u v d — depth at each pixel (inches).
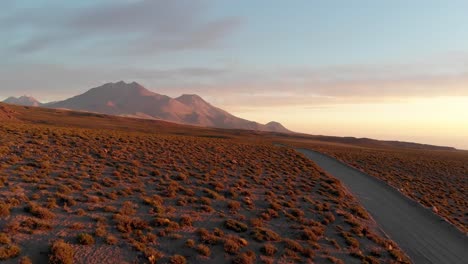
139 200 1023.6
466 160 3659.0
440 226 1182.3
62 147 1651.1
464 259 911.7
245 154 2319.1
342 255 835.4
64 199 904.9
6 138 1640.0
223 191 1268.5
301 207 1198.9
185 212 980.6
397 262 835.4
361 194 1565.0
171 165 1611.7
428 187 1993.1
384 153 3791.8
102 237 719.7
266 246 786.2
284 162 2193.7
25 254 599.8
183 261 672.4
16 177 1056.2
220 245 776.9
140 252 685.3
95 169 1322.6
